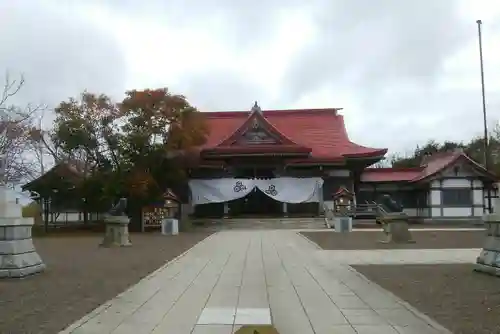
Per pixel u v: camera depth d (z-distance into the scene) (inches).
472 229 1245.7
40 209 1561.3
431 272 471.8
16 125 1208.8
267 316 297.9
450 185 1568.7
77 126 1283.2
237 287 402.3
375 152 1579.7
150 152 1317.7
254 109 1640.0
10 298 355.3
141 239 992.9
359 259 596.7
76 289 392.8
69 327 271.4
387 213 861.2
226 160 1604.3
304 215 1528.1
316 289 389.7
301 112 1943.9
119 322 284.5
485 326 265.4
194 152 1499.8
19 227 462.0
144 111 1341.0
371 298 349.7
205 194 1521.9
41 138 1428.4
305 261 579.8
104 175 1307.8
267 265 544.4
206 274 477.4
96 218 1612.9
